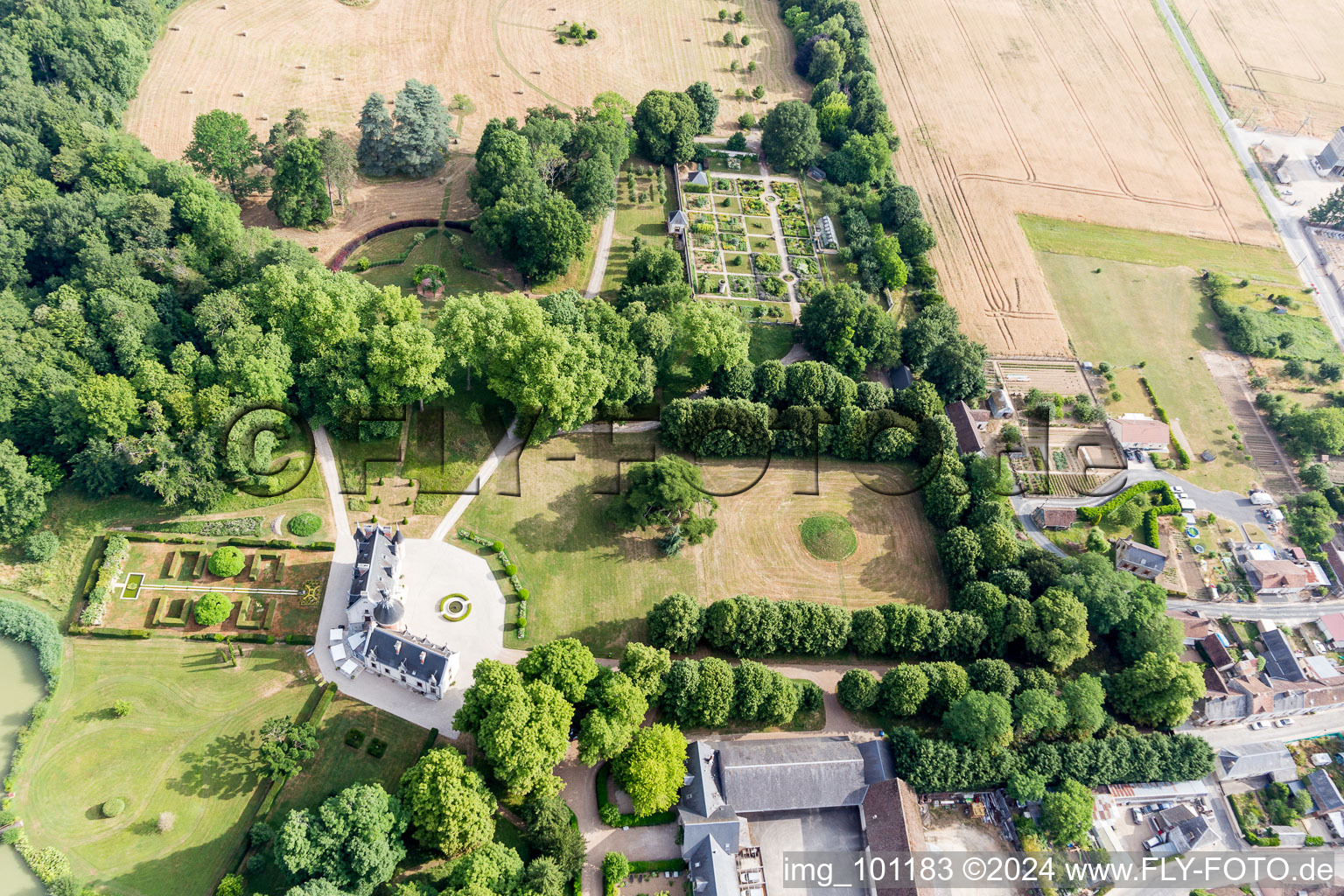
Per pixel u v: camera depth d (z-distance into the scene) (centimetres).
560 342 14250
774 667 13312
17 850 10288
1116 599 13775
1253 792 12812
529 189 18112
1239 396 19125
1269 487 17338
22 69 18200
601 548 14338
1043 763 12094
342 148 17900
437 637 12744
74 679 11725
